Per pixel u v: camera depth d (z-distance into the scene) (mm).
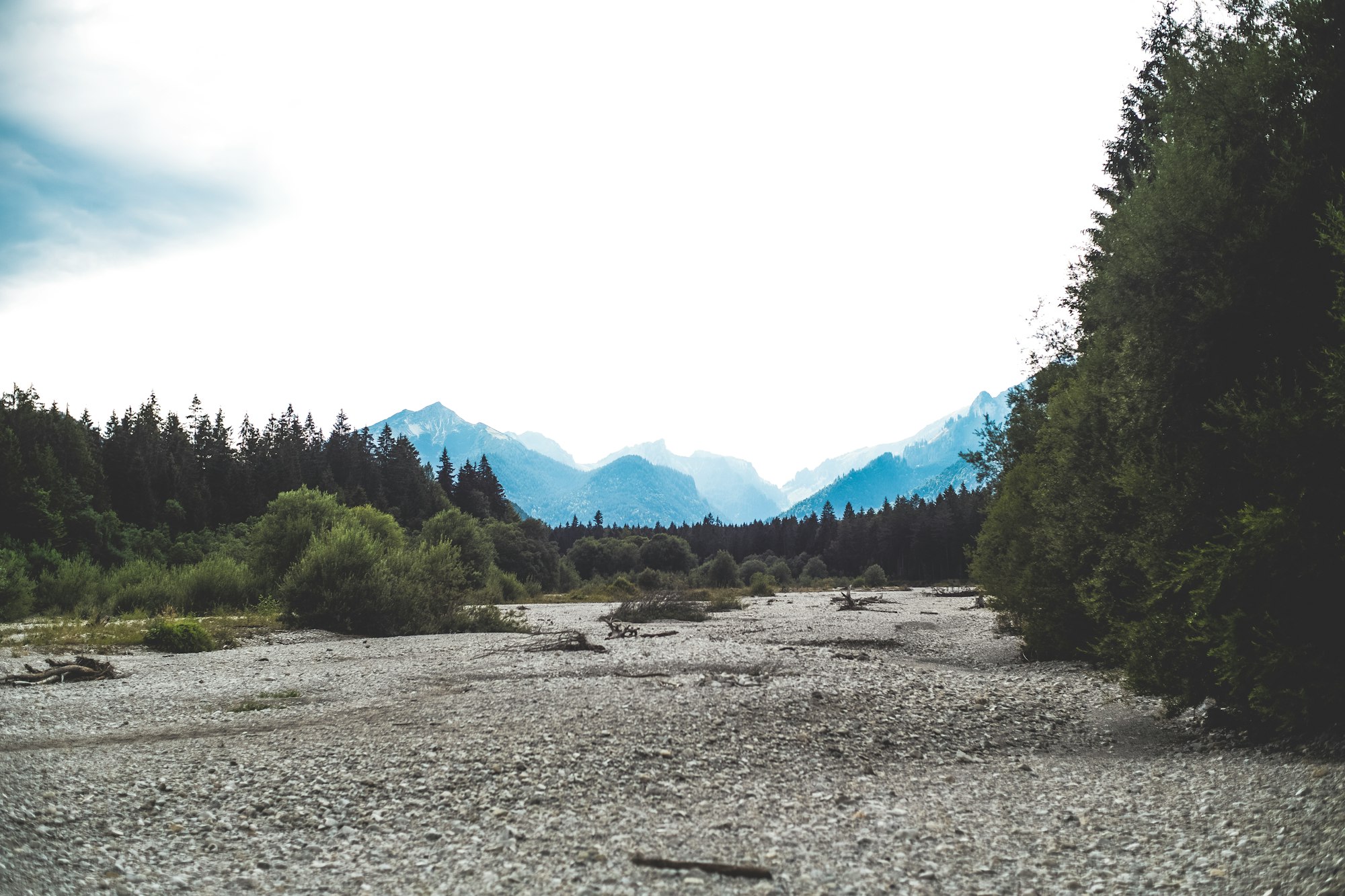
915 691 11883
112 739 9570
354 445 133375
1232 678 7852
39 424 81250
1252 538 7668
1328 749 6996
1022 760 8391
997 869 5117
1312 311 8617
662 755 8125
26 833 5668
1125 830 5738
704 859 5367
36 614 31266
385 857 5527
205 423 126875
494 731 9133
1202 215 9125
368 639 24016
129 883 5016
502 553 84000
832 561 152750
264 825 6188
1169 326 9719
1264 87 9250
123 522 79500
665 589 57094
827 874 5074
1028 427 26281
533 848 5629
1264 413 7922
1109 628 13836
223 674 15531
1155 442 10047
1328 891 4047
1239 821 5547
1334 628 7465
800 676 13469
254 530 35375
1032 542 16828
